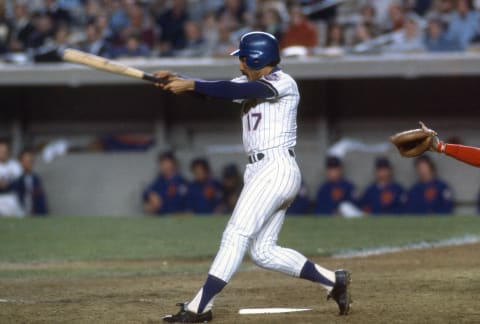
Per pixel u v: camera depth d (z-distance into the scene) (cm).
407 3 6406
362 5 6669
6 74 6375
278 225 2095
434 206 5631
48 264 3609
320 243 4119
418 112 6581
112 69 2050
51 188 6450
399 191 5694
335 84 6588
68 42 6500
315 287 2670
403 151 2155
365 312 2159
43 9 6975
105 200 6412
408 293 2473
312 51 6062
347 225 4819
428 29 6053
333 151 6191
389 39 6119
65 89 6881
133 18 6419
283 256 2089
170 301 2438
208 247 4081
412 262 3309
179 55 6294
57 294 2619
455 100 6512
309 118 6631
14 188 5950
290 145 2072
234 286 2728
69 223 5072
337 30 6222
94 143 6731
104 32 6412
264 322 2042
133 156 6419
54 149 6625
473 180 6034
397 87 6550
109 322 2095
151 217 5384
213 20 6406
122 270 3344
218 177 6303
